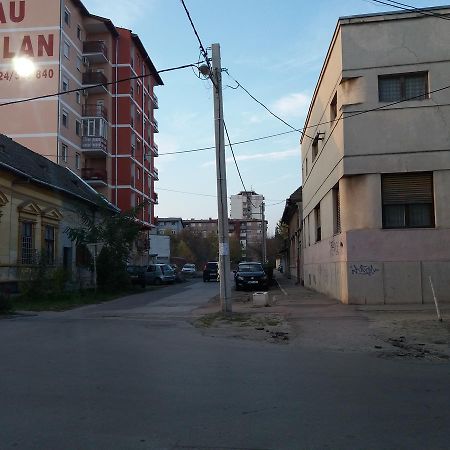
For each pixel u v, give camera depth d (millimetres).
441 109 17234
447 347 10547
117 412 5844
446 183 17047
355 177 17672
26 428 5289
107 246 29312
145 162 64125
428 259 17062
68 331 12945
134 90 59125
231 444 4832
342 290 18438
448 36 17359
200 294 27594
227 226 16625
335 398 6480
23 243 24812
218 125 16688
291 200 36781
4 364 8602
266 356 9609
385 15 17656
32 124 46281
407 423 5453
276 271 72312
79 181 36375
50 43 47031
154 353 9766
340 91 18203
